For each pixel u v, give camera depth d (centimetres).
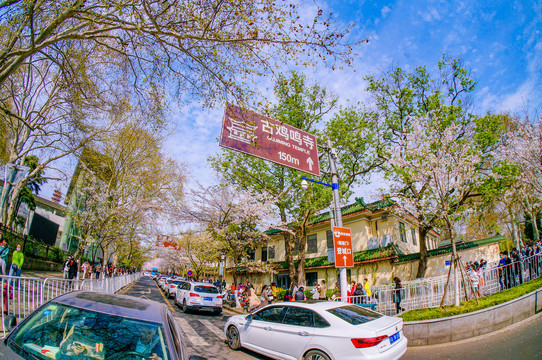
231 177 1842
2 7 553
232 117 690
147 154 1858
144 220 2180
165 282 2688
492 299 890
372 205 2000
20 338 294
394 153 1341
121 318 317
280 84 684
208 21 587
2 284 548
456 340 751
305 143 911
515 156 1434
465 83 1614
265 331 662
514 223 2445
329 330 546
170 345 297
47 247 2258
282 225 1794
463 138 1424
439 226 1535
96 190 1819
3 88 1193
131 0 559
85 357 274
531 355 584
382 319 574
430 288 1125
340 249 904
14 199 1658
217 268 3316
